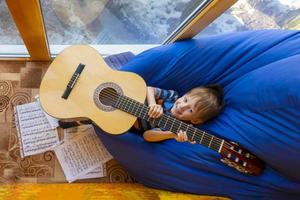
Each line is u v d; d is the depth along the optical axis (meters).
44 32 1.35
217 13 1.18
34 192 1.31
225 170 1.36
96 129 1.48
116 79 1.39
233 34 1.45
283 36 1.39
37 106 1.64
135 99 1.37
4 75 1.65
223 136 1.36
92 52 1.41
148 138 1.40
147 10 1.59
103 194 1.34
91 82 1.38
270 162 1.30
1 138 1.58
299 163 1.19
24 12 1.14
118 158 1.47
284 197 1.34
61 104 1.35
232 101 1.41
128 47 1.75
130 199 1.32
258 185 1.34
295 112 1.15
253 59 1.41
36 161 1.58
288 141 1.18
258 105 1.28
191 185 1.39
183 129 1.31
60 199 1.29
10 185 1.36
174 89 1.55
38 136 1.61
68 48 1.40
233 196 1.36
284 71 1.21
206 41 1.44
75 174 1.59
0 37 1.60
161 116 1.33
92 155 1.62
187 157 1.39
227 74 1.46
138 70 1.47
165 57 1.46
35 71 1.67
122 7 1.63
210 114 1.37
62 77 1.37
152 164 1.42
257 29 1.62
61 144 1.62
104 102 1.37
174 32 1.51
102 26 1.68
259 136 1.26
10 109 1.62
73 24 1.62
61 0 1.49
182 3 1.37
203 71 1.47
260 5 1.61
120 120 1.35
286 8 1.66
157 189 1.44
